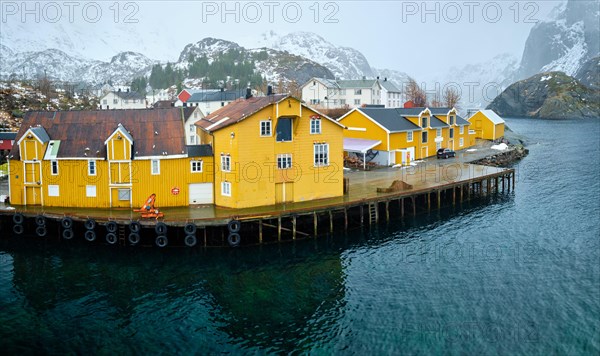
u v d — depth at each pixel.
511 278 37.22
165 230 41.56
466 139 94.31
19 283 36.91
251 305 33.72
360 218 49.50
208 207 47.38
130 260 40.69
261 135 46.47
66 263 40.28
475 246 44.00
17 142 48.31
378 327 30.75
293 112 46.81
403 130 73.44
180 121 50.44
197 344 29.27
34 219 46.06
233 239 42.31
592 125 180.50
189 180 47.91
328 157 49.88
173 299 34.56
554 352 27.86
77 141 48.47
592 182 69.62
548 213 53.97
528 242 44.84
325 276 38.00
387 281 37.03
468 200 60.12
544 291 35.03
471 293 34.91
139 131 49.38
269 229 44.62
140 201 47.28
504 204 58.12
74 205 47.56
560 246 43.72
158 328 30.92
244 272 38.69
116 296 35.00
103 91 161.12
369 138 73.31
